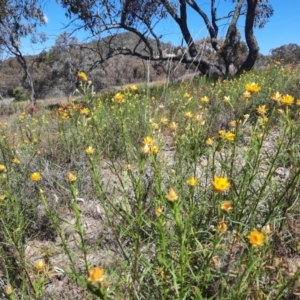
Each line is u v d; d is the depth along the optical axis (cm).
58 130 495
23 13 1631
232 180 196
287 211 186
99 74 1833
